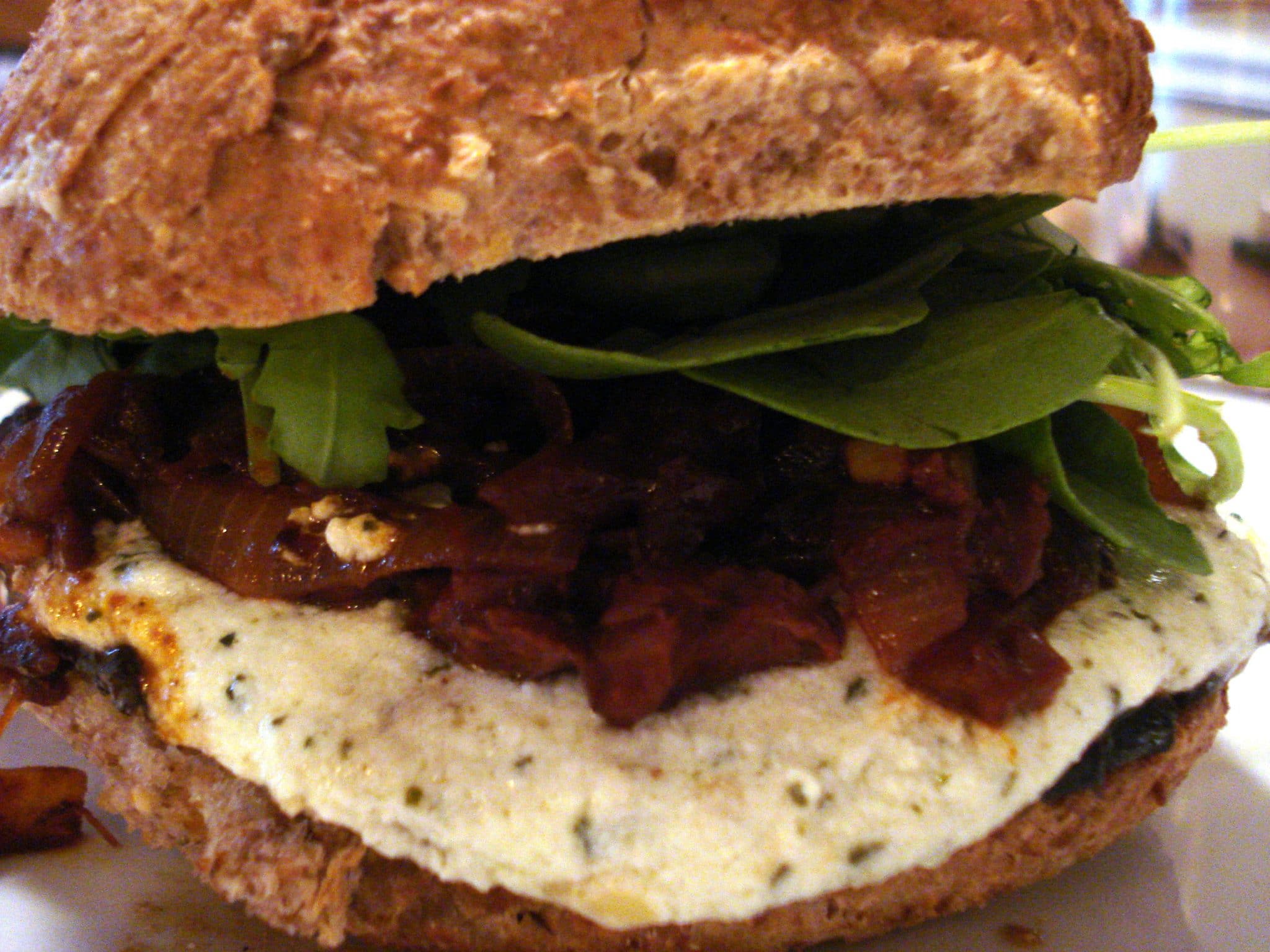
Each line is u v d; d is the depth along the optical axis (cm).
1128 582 14
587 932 12
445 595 12
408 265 11
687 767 12
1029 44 12
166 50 11
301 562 13
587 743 12
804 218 13
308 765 12
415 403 13
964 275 13
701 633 12
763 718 12
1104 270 14
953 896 13
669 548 12
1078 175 12
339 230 10
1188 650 13
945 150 11
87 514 14
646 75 11
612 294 12
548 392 13
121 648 13
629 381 13
